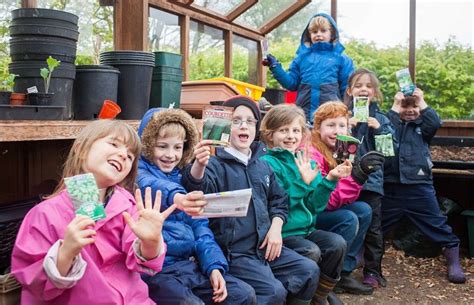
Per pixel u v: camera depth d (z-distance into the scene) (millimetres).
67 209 1635
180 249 2152
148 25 3979
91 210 1509
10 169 3041
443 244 3732
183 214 2211
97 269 1621
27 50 2715
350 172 2711
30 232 1566
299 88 4473
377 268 3443
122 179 1810
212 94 3893
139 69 3172
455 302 3223
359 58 5539
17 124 2195
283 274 2434
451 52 5309
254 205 2428
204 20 4754
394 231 4391
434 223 3754
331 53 4383
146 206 1654
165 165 2246
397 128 3867
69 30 2779
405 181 3787
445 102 5340
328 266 2719
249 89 4527
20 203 2367
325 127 3096
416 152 3803
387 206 3898
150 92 3389
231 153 2465
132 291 1722
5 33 3105
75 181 1524
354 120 3324
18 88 2756
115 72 3051
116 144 1752
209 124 2139
